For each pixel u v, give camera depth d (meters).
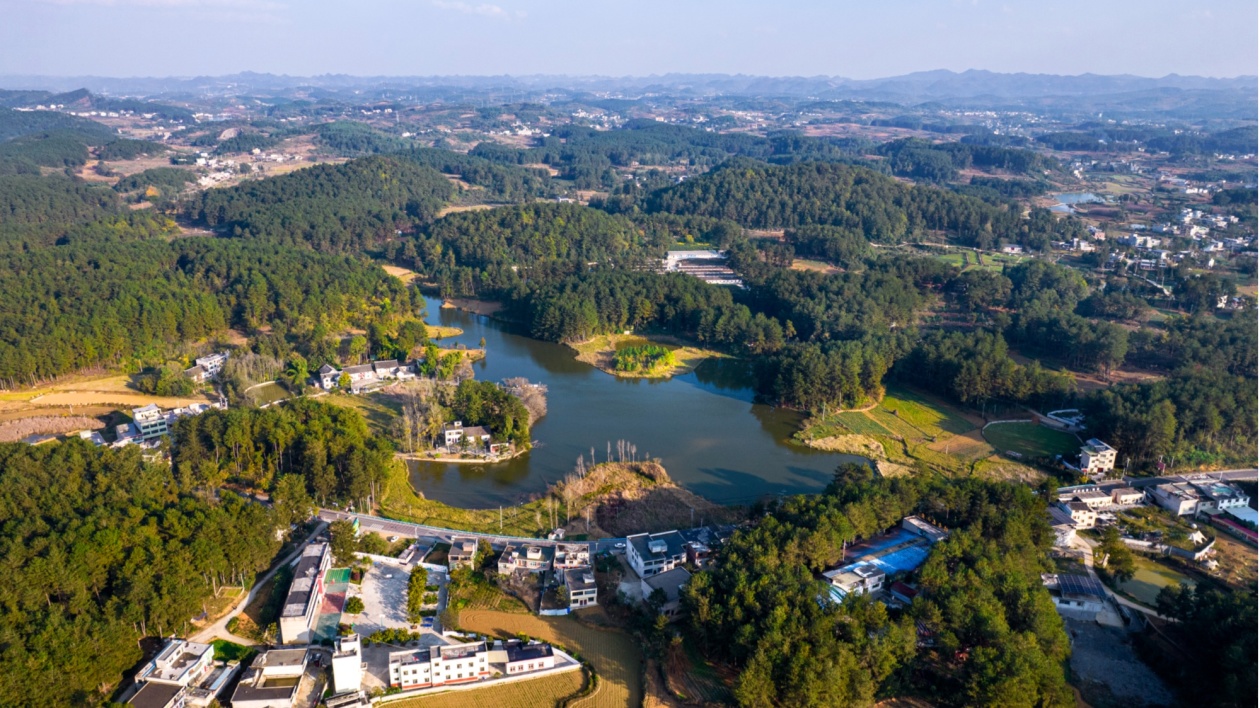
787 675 141.25
